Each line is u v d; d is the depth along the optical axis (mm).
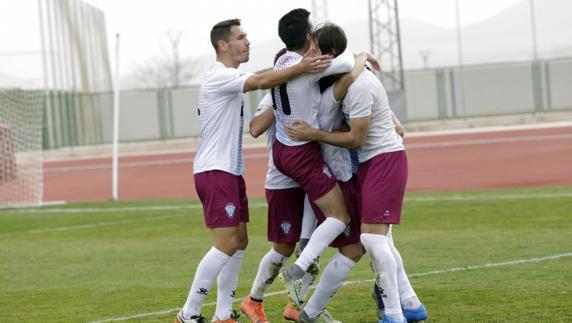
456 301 20844
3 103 56312
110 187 64500
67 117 110250
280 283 24562
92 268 29203
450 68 117250
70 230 39406
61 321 21062
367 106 18016
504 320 18734
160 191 59750
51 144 108375
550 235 30047
